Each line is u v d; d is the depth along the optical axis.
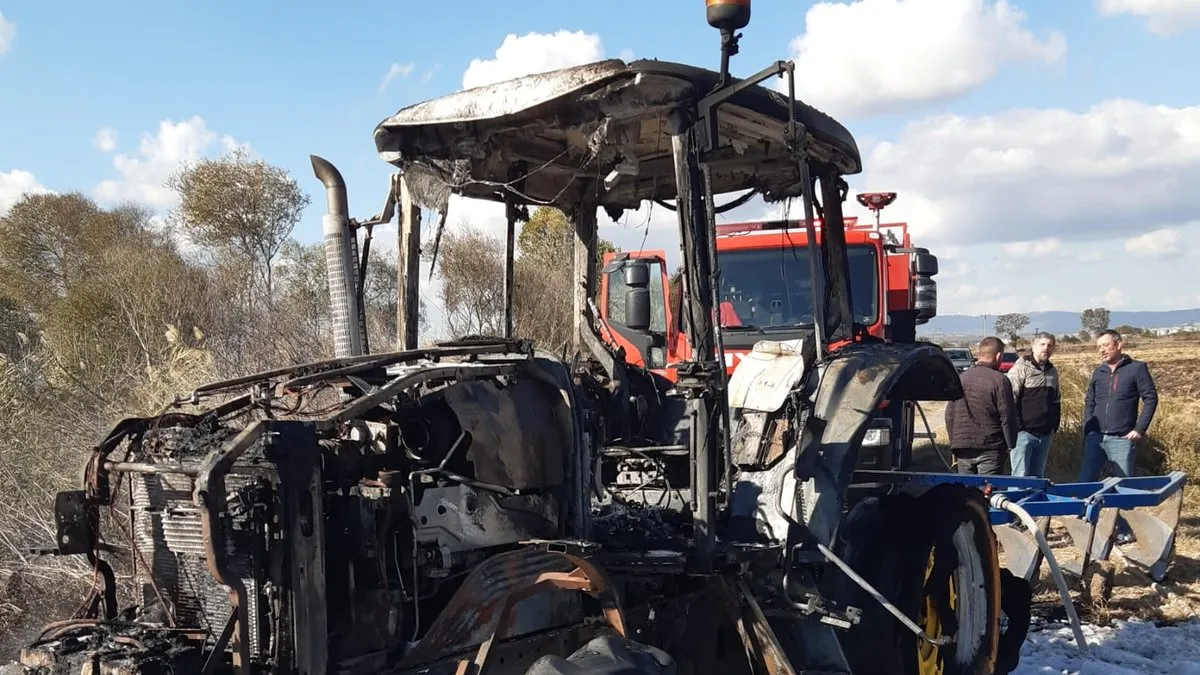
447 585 2.93
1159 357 30.08
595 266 4.93
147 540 2.80
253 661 2.50
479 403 3.08
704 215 3.52
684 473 4.06
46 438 6.32
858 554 4.40
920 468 9.66
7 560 5.31
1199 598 6.61
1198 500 9.68
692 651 3.66
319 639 2.53
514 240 4.73
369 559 2.71
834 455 3.90
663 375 5.04
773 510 3.83
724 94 3.47
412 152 3.90
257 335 9.45
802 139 3.77
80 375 8.03
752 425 4.09
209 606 2.67
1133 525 6.86
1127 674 4.93
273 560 2.49
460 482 2.96
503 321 4.72
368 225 4.03
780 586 3.76
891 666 4.21
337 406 3.00
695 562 3.42
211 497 2.34
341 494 2.76
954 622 4.53
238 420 3.19
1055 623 6.00
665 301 7.32
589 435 3.53
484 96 3.63
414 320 4.04
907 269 9.13
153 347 9.11
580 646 3.21
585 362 4.70
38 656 2.57
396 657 2.74
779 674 3.49
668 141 4.12
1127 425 8.23
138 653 2.49
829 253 4.73
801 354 4.18
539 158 4.30
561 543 2.99
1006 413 7.57
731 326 7.56
